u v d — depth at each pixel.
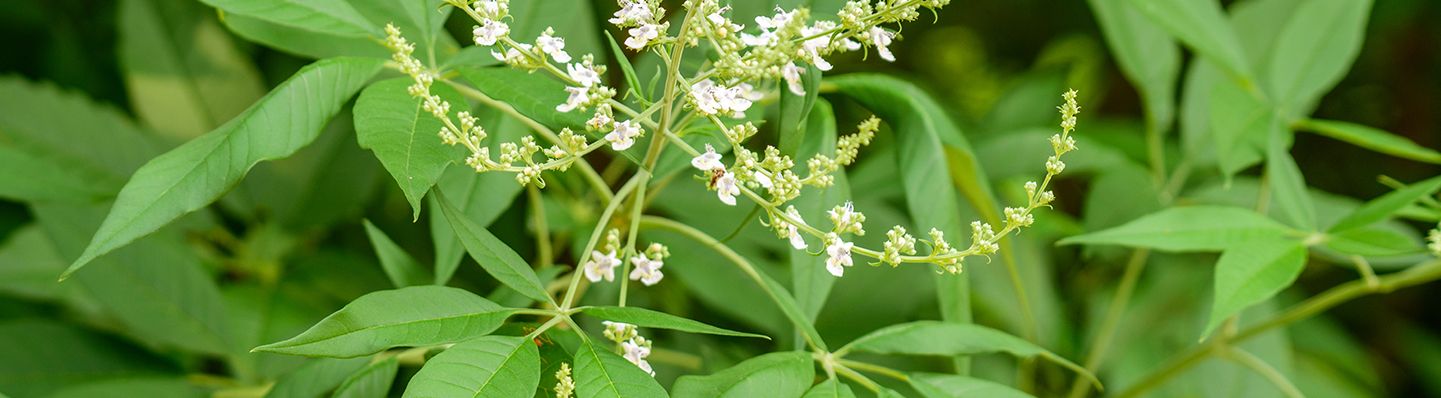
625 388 0.65
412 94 0.66
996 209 0.77
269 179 0.93
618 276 0.86
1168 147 1.18
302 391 0.71
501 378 0.65
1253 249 0.74
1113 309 0.96
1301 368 1.30
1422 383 1.46
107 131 0.86
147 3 0.94
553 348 0.69
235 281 0.92
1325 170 1.46
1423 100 1.47
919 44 1.64
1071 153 0.89
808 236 0.73
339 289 0.92
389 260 0.74
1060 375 1.10
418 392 0.64
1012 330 1.06
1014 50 1.63
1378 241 0.75
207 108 0.95
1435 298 1.55
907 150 0.75
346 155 0.94
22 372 0.79
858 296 0.91
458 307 0.66
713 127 0.69
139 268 0.80
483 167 0.66
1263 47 1.07
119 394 0.78
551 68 0.67
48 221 0.80
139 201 0.65
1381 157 1.46
